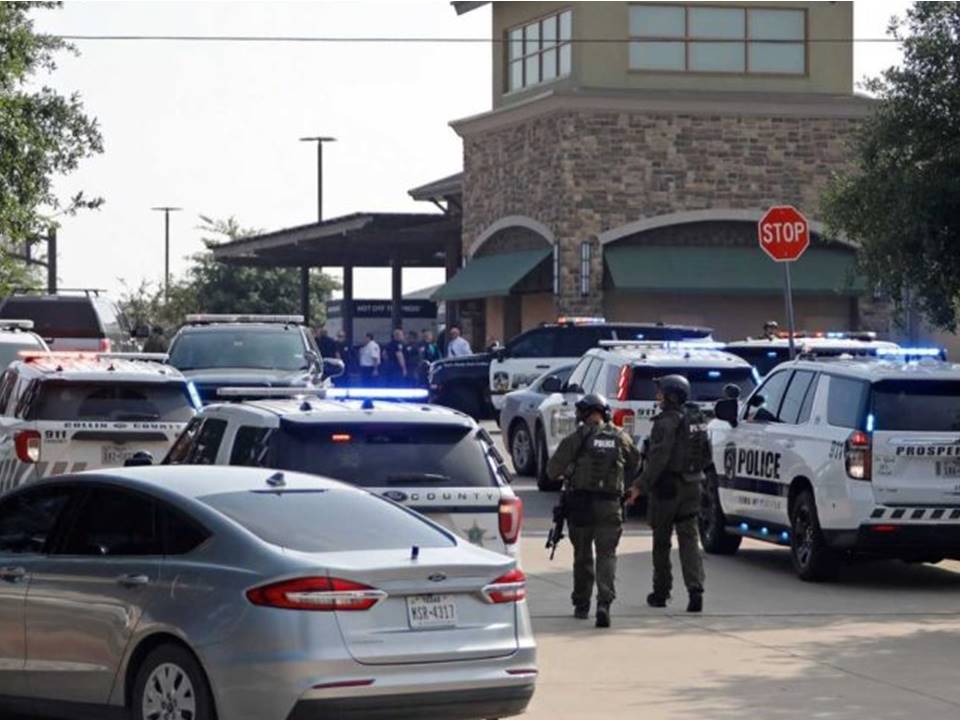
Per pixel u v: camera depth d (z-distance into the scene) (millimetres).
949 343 53469
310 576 13406
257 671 13281
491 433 52344
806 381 26422
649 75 62438
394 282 86375
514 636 14320
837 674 18906
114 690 14367
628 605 23672
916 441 24516
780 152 61969
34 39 37062
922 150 28641
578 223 61125
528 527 32031
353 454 17625
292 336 39594
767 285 60844
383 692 13500
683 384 23188
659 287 60156
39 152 36406
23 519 15641
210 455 18703
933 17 28531
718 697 17578
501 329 67812
